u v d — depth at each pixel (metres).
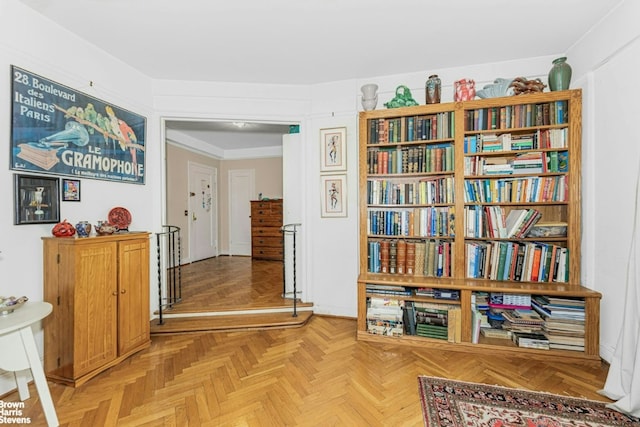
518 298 2.39
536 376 2.02
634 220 1.82
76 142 2.27
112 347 2.18
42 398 1.52
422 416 1.63
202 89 3.15
